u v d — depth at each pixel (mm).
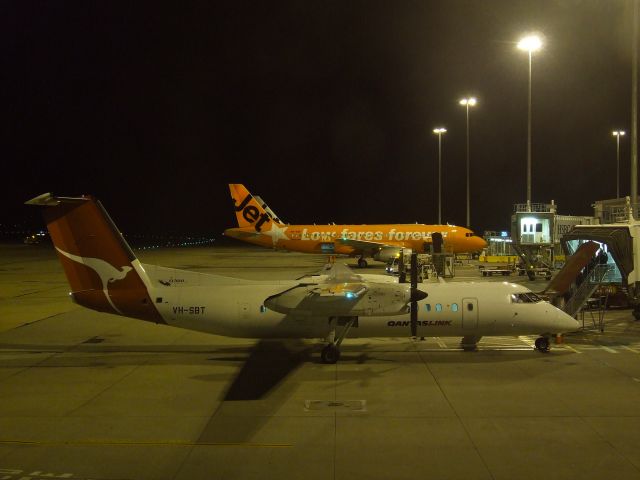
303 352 21750
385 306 19094
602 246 27375
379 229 61031
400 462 11367
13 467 11305
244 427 13508
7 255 90000
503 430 13102
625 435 12727
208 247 129500
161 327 27406
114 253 20328
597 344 22844
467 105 65375
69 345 23453
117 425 13734
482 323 20469
